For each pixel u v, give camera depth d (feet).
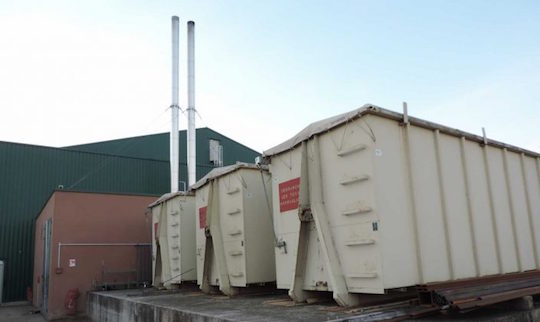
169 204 47.70
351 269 21.93
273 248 33.06
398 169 22.00
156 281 49.67
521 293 23.58
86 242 55.21
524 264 28.86
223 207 34.96
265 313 22.26
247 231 32.09
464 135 26.09
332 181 23.62
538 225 31.42
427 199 22.91
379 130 21.66
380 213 20.68
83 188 85.15
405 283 20.80
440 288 21.26
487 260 25.73
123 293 45.01
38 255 68.08
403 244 21.21
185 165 100.53
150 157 103.14
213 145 110.32
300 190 25.25
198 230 38.93
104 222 56.95
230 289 33.09
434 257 22.39
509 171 29.84
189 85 83.25
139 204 60.23
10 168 78.13
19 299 74.49
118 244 57.41
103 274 55.36
